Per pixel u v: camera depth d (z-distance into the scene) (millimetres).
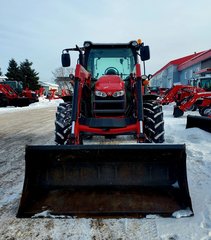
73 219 2057
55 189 2393
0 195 2547
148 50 4180
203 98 8953
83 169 2414
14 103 18625
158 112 3807
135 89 3617
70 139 3152
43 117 10961
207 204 2248
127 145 2299
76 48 4344
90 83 4156
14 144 5051
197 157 3748
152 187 2352
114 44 4531
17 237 1840
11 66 40875
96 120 3396
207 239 1766
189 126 6180
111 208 2129
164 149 2268
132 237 1813
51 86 53781
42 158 2420
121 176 2393
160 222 1979
